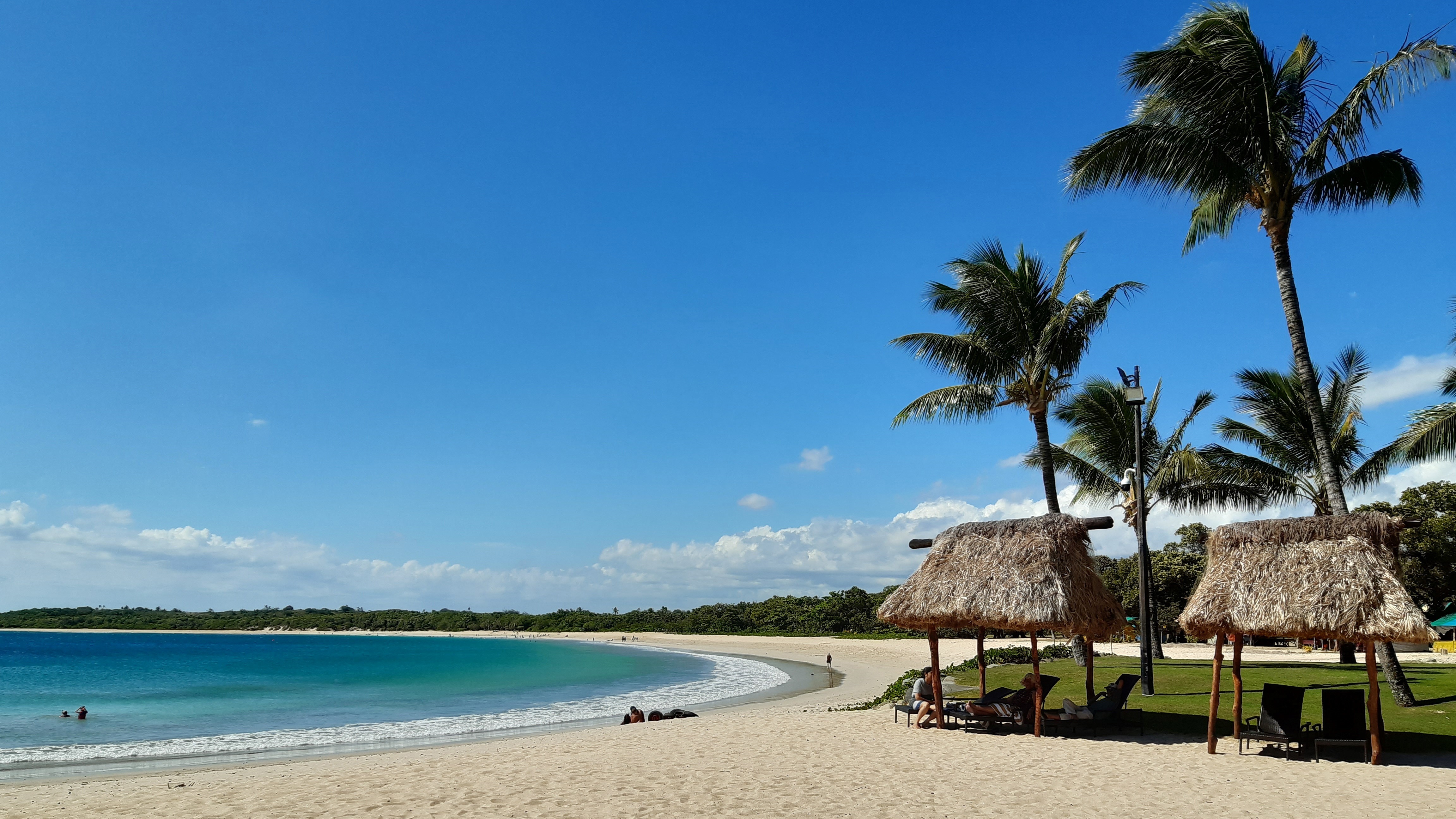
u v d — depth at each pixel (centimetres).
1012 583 1189
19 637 14925
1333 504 1418
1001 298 1972
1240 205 1592
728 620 11400
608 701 2981
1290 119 1479
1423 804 788
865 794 855
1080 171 1557
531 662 6253
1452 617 3522
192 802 907
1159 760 1022
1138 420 1742
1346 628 929
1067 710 1253
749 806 806
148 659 7112
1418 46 1299
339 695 3438
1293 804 791
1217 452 2439
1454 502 3578
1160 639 2789
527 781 967
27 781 1328
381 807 842
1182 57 1455
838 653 6359
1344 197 1483
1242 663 2544
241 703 3081
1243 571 1043
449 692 3525
